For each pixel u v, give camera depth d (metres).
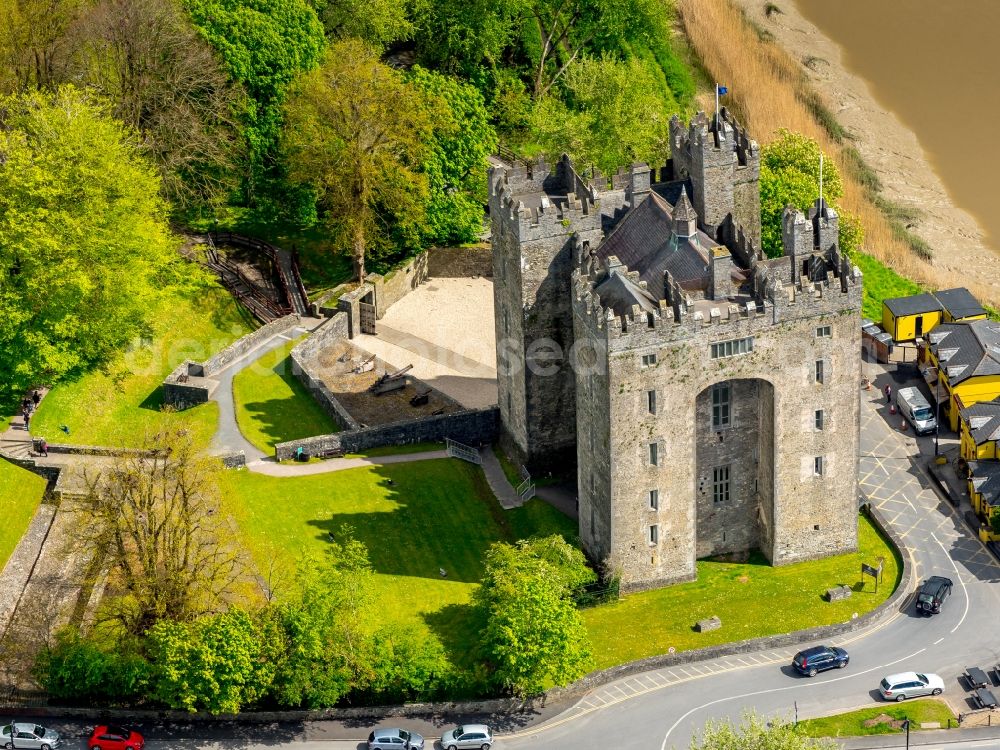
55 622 153.62
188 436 155.50
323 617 146.88
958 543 173.50
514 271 172.00
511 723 148.88
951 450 188.38
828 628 159.62
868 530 175.25
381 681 148.25
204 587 150.75
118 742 142.12
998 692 152.25
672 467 161.25
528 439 178.00
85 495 159.00
